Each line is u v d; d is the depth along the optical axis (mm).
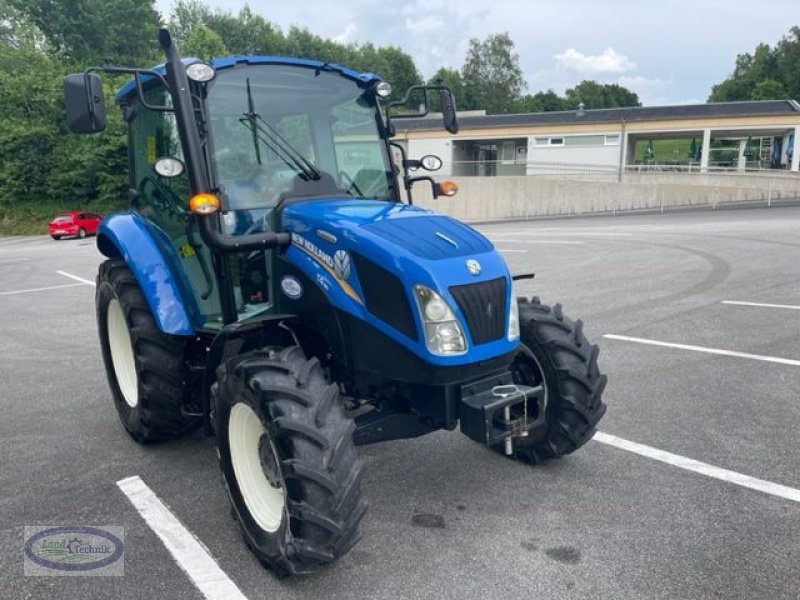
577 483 3756
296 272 3422
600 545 3123
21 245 26781
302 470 2691
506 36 76938
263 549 2945
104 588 2896
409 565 3004
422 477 3877
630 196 28234
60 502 3676
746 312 7746
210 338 3971
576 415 3746
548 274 10906
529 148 33750
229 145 3551
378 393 3393
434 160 4469
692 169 30172
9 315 9609
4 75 37125
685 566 2938
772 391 5145
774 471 3834
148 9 49594
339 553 2797
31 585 2928
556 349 3777
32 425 4914
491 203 29969
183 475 3992
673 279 10000
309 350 3570
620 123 31875
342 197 3754
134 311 4141
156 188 4332
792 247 12578
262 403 2854
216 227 3336
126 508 3598
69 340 7785
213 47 44250
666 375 5590
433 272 3068
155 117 4238
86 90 3424
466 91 75938
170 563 3076
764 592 2750
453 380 3133
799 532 3193
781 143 32781
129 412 4477
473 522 3363
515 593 2781
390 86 4035
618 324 7379
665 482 3738
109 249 4887
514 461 4062
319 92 3855
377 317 3156
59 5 46750
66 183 36656
